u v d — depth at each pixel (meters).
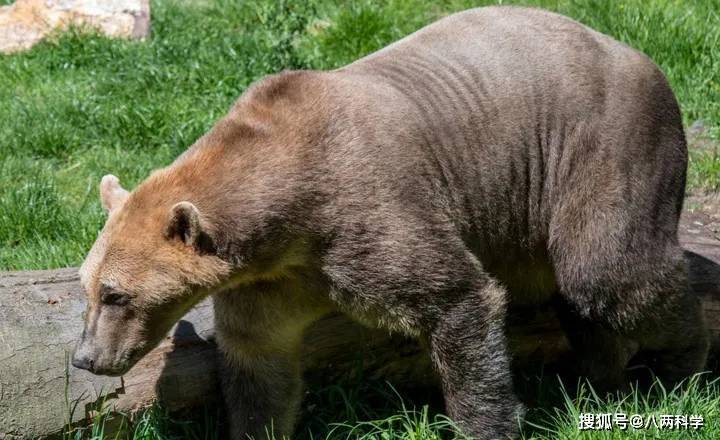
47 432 8.30
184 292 7.85
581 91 9.05
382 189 8.04
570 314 9.73
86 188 13.70
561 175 9.12
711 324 10.36
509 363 8.64
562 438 8.83
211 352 9.01
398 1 18.38
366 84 8.52
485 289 8.46
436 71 8.92
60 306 8.76
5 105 15.84
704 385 9.97
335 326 9.30
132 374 8.70
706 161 13.72
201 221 7.66
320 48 17.08
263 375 8.77
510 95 8.98
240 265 7.91
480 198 8.85
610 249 9.02
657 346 9.62
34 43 18.84
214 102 15.54
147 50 17.34
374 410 9.41
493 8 9.62
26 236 12.23
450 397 8.61
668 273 9.25
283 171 7.94
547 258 9.50
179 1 20.47
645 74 9.23
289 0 17.61
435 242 8.19
